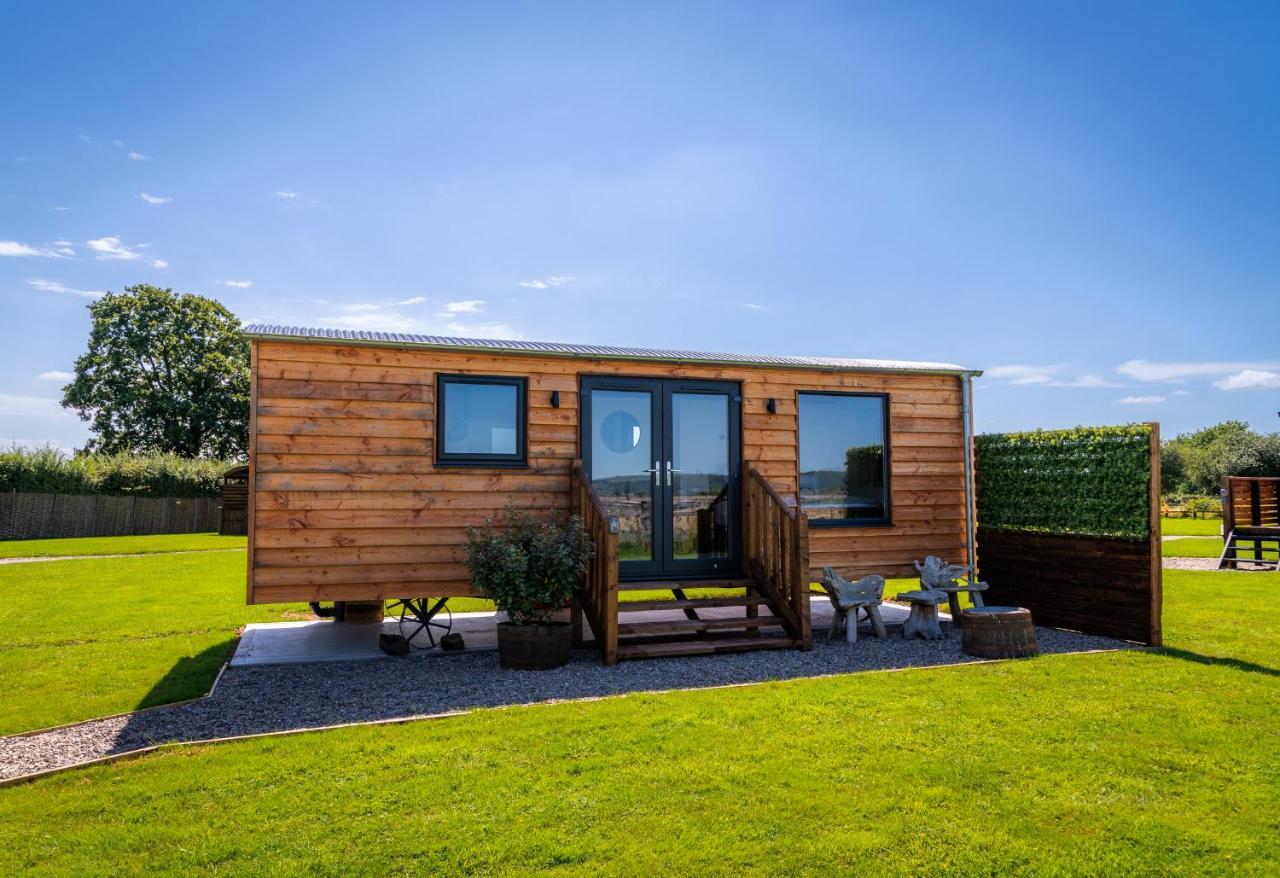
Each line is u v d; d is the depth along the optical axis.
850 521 9.51
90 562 16.94
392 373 7.92
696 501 8.98
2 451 25.66
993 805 3.86
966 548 9.96
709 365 8.96
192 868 3.26
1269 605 10.27
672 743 4.77
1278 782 4.14
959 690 6.03
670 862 3.31
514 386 8.40
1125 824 3.65
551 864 3.30
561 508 8.43
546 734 4.98
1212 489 43.28
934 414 9.98
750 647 7.84
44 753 4.84
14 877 3.19
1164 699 5.74
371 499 7.77
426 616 8.52
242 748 4.78
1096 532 8.57
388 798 3.96
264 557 7.43
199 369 39.22
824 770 4.32
